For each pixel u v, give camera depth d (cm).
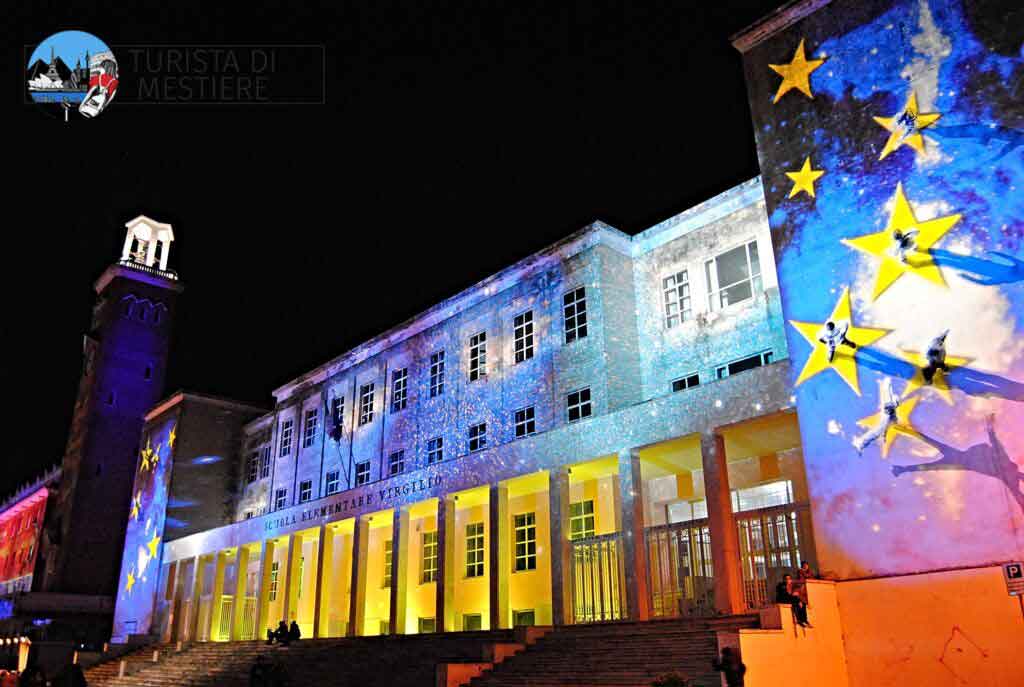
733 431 1938
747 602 1845
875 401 1673
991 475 1501
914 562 1557
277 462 4078
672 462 2231
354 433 3562
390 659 2194
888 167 1784
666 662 1512
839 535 1666
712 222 2494
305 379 4009
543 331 2734
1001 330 1546
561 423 2575
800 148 1948
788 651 1445
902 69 1825
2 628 4588
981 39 1727
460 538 2898
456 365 3086
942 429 1576
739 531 1972
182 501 4325
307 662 2430
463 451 2933
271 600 3688
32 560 6275
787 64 2033
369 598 3234
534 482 2459
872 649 1569
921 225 1700
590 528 2459
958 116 1714
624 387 2489
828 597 1609
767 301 2291
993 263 1586
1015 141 1627
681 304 2517
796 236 1894
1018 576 1433
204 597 3938
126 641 4212
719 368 2364
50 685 2284
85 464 5066
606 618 2214
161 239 5788
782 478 2114
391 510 2794
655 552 2208
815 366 1775
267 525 3372
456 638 2169
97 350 5341
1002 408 1512
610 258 2619
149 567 4253
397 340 3462
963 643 1468
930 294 1652
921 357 1631
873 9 1909
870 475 1647
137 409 5297
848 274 1780
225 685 2484
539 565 2569
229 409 4647
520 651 1881
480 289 3036
